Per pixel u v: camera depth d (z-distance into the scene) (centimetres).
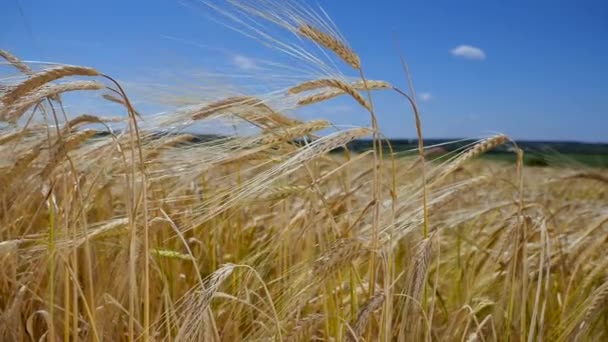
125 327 70
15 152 65
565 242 91
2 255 60
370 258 63
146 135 68
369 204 64
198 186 81
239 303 68
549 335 75
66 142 55
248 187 64
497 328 74
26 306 67
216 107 65
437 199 73
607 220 90
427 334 61
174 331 62
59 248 57
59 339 60
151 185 71
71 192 64
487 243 88
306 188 70
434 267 85
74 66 50
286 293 66
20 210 71
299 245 78
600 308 64
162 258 74
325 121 71
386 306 57
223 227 89
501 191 100
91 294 53
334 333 66
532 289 81
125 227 62
